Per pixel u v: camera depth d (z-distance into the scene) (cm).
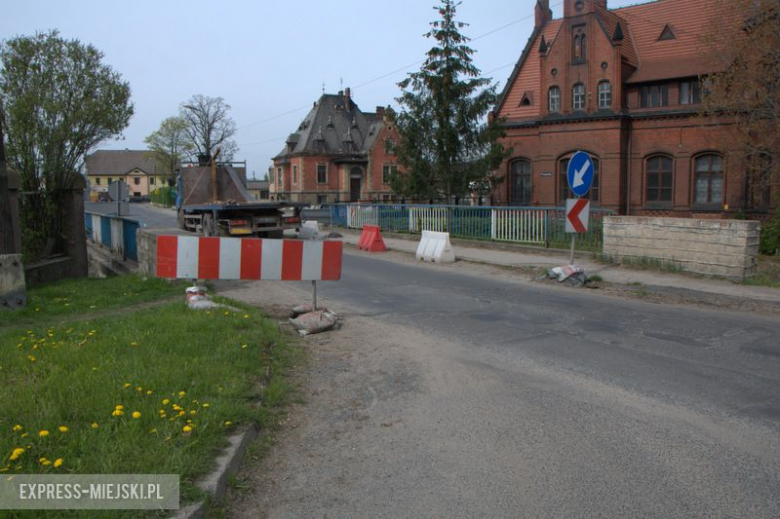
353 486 424
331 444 496
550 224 1792
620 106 3020
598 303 1083
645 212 3050
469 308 1056
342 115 7094
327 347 809
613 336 836
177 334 744
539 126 3297
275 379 636
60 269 1541
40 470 384
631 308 1034
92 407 488
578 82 3153
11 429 438
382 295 1201
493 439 495
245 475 437
